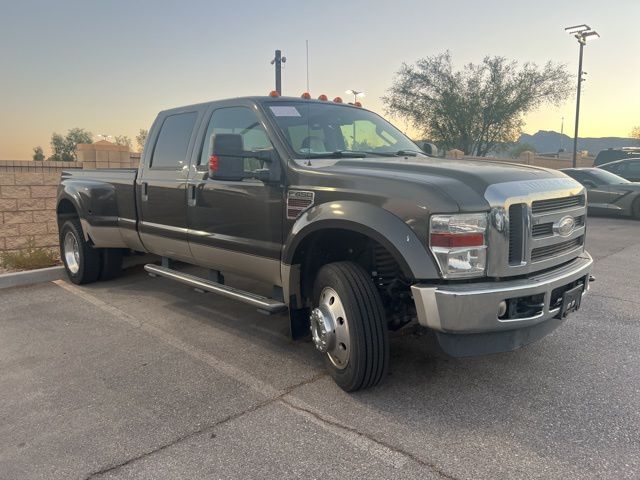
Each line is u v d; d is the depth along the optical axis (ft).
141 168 19.92
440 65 108.17
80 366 14.79
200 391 13.12
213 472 9.80
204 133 17.30
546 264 12.10
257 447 10.59
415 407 12.05
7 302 21.39
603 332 16.70
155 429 11.36
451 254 10.89
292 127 15.15
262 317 18.98
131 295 22.21
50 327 18.17
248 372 14.23
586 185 48.75
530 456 10.05
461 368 14.11
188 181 17.25
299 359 15.08
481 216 11.06
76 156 34.60
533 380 13.32
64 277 25.49
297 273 13.96
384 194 11.74
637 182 50.85
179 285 23.79
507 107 105.81
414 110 110.11
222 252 16.24
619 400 12.19
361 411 11.93
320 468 9.84
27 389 13.41
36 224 30.40
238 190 15.29
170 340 16.76
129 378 13.94
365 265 13.74
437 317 10.98
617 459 9.89
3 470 10.01
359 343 12.03
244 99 16.21
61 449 10.67
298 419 11.65
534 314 11.60
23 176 29.71
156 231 19.08
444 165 12.92
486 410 11.84
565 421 11.30
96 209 21.53
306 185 13.37
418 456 10.14
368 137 17.10
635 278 24.03
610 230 40.19
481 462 9.90
